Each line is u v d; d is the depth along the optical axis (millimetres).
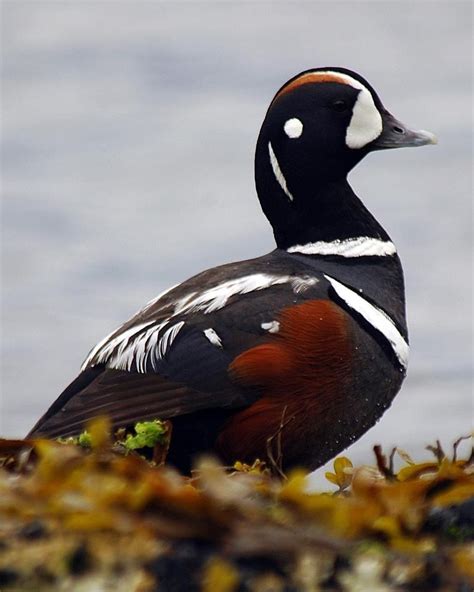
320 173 12719
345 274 12438
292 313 11469
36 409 24625
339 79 12844
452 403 23109
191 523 7559
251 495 7891
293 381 11328
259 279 11805
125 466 8164
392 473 8945
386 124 12977
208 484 7707
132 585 7312
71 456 8234
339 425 11633
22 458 8727
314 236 12695
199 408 11227
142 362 11352
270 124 12867
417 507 7879
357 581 7379
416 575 7469
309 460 11695
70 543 7441
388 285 12531
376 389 11781
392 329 12008
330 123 12734
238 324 11414
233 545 7461
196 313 11516
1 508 7695
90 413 11078
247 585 7352
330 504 7699
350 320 11594
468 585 7469
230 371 11266
